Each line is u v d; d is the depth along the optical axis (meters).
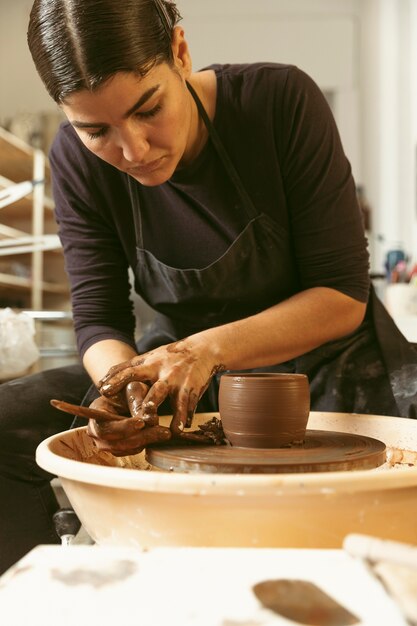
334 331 1.23
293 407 0.86
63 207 1.45
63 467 0.73
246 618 0.43
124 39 0.87
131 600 0.45
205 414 1.17
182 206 1.35
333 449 0.85
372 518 0.67
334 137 1.32
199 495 0.64
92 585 0.47
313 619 0.43
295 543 0.68
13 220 5.50
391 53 5.36
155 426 0.85
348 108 5.39
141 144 0.95
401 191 5.25
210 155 1.29
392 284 3.26
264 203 1.32
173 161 1.03
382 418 1.09
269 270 1.37
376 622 0.42
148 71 0.90
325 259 1.29
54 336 4.53
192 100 1.23
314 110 1.29
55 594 0.46
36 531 1.22
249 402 0.85
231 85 1.30
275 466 0.76
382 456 0.85
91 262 1.45
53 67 0.91
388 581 0.47
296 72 1.32
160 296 1.46
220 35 5.53
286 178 1.30
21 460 1.21
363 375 1.33
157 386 0.90
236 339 1.07
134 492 0.67
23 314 1.93
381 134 5.35
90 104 0.91
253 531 0.67
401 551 0.47
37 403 1.27
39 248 2.22
